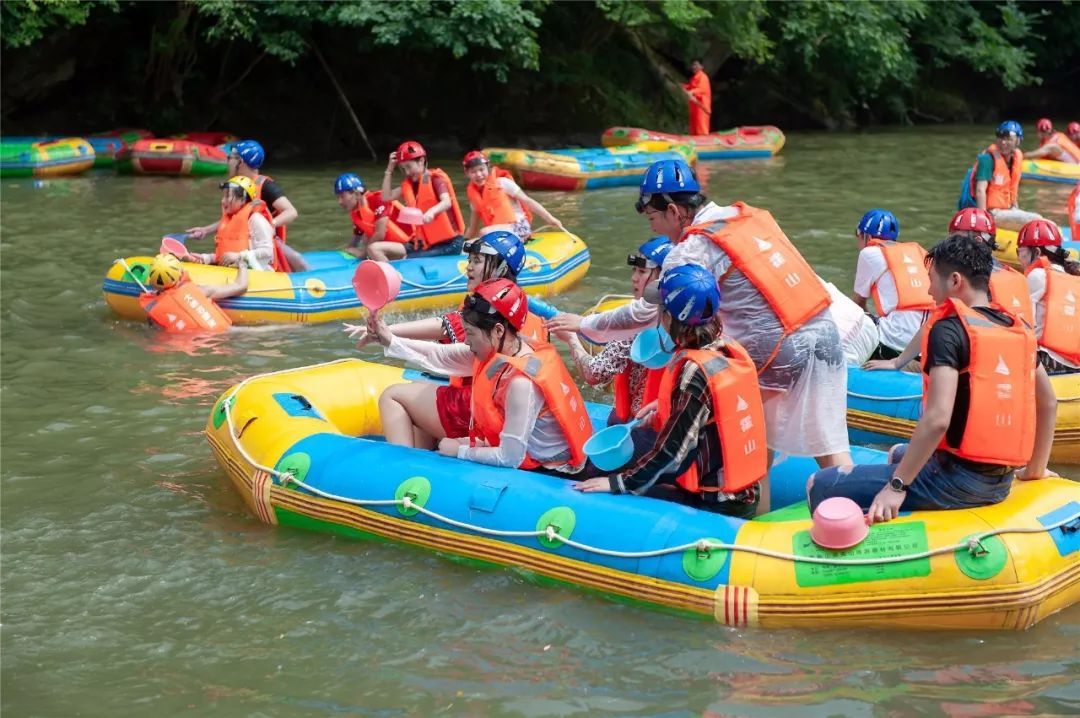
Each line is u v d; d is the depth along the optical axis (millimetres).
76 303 8852
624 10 19469
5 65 17344
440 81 19953
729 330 4367
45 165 15516
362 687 3744
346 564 4605
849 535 3910
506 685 3721
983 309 3859
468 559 4500
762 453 4254
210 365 7297
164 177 16016
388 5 17344
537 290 8953
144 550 4805
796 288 4293
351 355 7551
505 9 17188
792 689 3637
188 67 18766
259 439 5215
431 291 8836
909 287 6195
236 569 4609
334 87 19641
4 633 4145
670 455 4188
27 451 5887
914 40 24734
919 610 3865
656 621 4078
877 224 6516
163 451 5898
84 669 3908
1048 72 27047
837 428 4375
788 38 21500
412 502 4613
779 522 4137
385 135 20000
